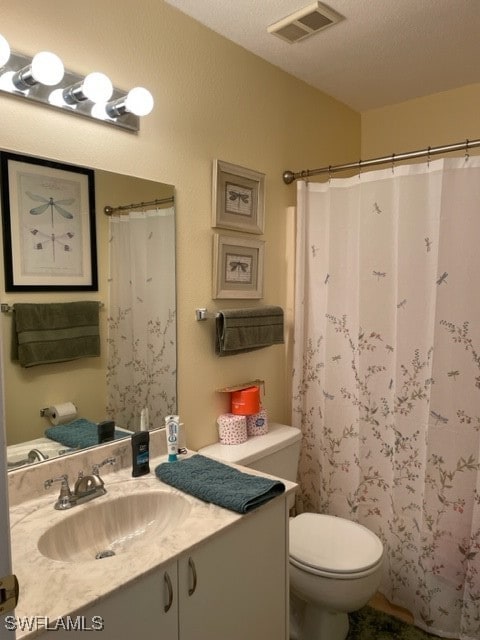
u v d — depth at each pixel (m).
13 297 1.28
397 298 1.87
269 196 2.10
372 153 2.68
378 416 1.98
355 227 2.00
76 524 1.24
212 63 1.79
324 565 1.54
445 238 1.73
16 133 1.26
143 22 1.55
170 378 1.72
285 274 2.22
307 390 2.21
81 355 1.44
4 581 0.60
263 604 1.36
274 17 1.71
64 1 1.34
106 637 0.95
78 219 1.41
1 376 0.59
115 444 1.50
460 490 1.78
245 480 1.38
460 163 1.70
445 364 1.76
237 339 1.83
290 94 2.18
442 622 1.83
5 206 1.25
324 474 2.14
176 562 1.08
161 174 1.64
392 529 1.95
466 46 1.94
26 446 1.31
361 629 1.85
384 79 2.25
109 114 1.45
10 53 1.20
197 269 1.79
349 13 1.69
